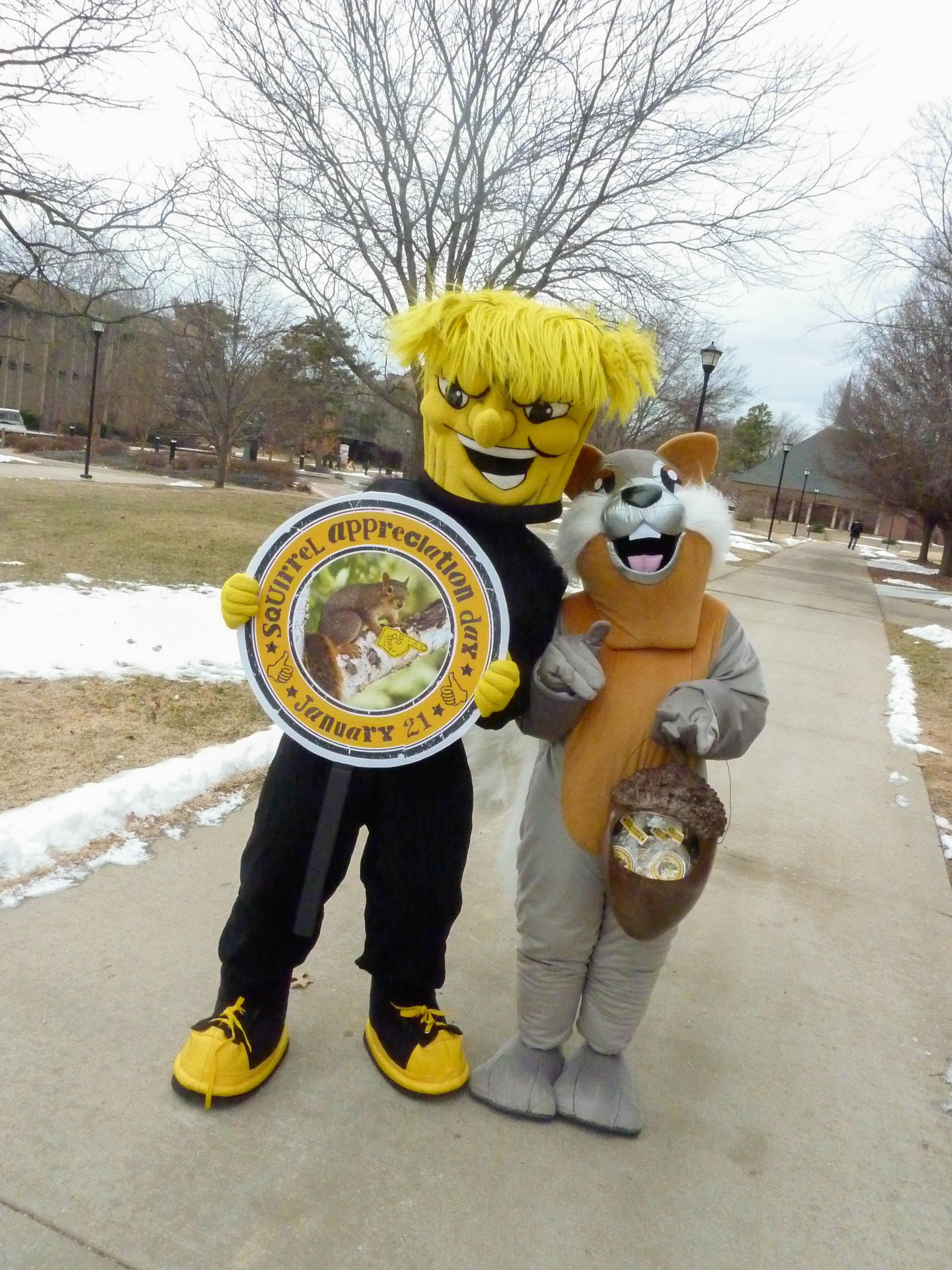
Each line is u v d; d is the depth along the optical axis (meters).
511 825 2.67
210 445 47.25
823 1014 3.20
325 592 2.28
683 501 2.33
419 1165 2.30
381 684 2.29
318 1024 2.81
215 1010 2.54
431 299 2.50
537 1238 2.13
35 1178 2.11
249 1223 2.07
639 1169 2.38
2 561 9.05
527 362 2.09
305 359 25.23
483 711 2.20
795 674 9.25
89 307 15.33
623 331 2.35
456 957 3.26
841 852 4.70
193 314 18.42
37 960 2.89
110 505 16.17
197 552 11.40
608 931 2.41
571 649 2.23
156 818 3.93
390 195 9.99
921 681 9.60
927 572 33.91
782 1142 2.55
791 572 23.50
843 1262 2.18
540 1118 2.50
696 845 2.15
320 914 2.50
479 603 2.25
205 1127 2.33
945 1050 3.06
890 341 21.92
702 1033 3.01
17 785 3.99
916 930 3.90
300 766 2.38
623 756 2.29
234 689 5.86
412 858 2.43
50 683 5.51
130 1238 1.99
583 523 2.32
